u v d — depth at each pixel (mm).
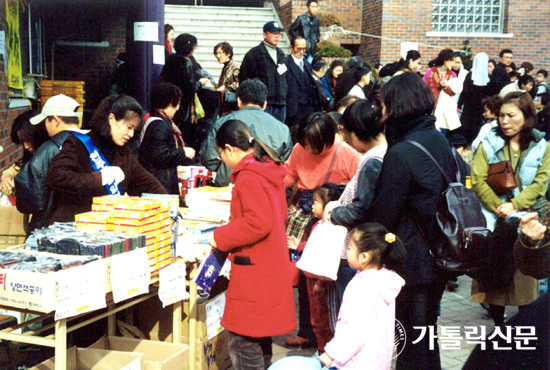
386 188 3172
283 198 3514
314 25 12203
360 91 9539
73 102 4047
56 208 3873
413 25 16750
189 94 7691
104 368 3568
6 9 6453
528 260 2918
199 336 3936
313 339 4672
